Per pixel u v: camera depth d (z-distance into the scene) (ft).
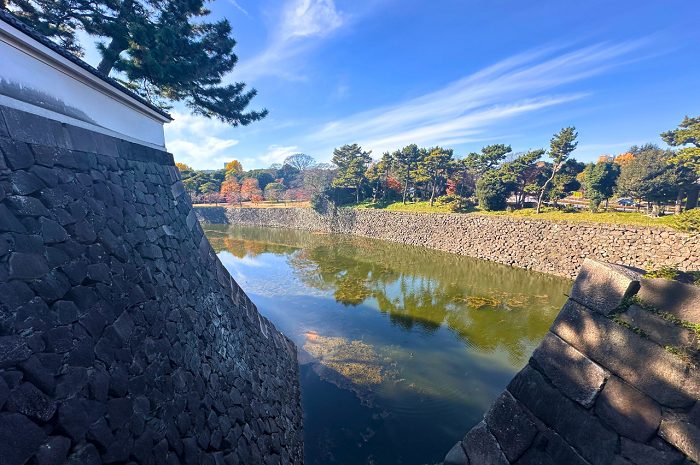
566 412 6.42
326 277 59.41
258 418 15.57
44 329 7.00
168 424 9.59
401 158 105.91
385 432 21.74
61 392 6.82
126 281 10.56
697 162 45.98
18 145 7.90
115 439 7.63
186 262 16.55
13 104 8.13
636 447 5.50
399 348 32.99
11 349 6.17
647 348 5.57
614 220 54.54
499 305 44.24
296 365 28.60
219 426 12.11
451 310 42.96
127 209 12.51
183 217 19.19
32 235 7.58
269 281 57.47
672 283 5.45
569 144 68.80
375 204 114.42
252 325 22.80
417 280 56.54
